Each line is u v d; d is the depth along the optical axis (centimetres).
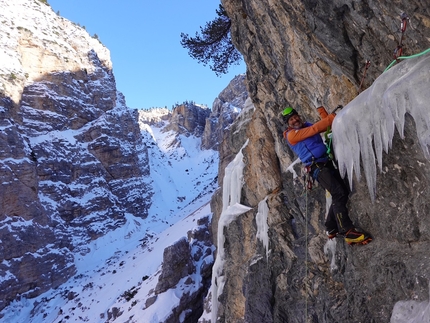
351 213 419
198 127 12256
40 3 5328
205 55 1509
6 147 3347
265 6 534
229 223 931
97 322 2225
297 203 665
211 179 8362
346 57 423
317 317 588
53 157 4091
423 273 316
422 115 277
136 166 5641
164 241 3167
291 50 544
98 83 5544
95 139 4984
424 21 298
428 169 305
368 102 332
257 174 817
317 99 552
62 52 5022
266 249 749
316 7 402
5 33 4300
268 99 735
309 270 615
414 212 336
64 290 3144
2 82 3822
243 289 821
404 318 328
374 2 331
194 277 2019
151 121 14975
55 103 4572
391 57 363
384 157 349
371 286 395
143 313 1833
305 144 415
